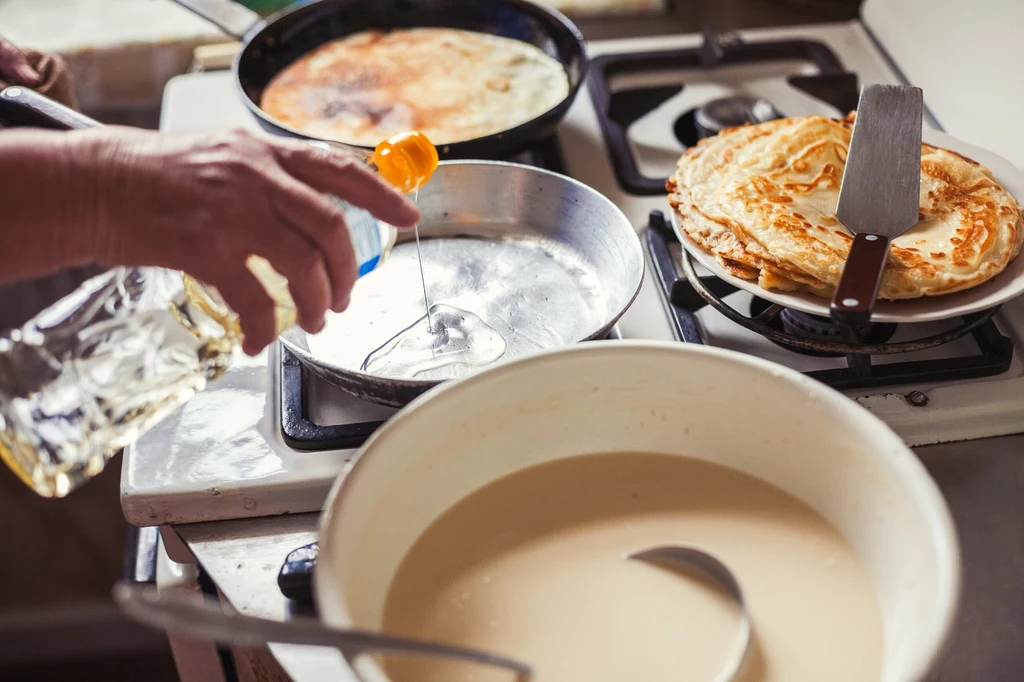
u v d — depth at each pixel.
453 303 0.79
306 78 1.12
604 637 0.48
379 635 0.38
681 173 0.84
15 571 1.65
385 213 0.58
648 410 0.57
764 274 0.71
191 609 0.32
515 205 0.88
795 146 0.84
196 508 0.66
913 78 1.10
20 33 1.43
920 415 0.69
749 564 0.52
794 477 0.54
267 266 0.62
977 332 0.75
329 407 0.72
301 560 0.56
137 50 1.41
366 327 0.76
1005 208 0.75
